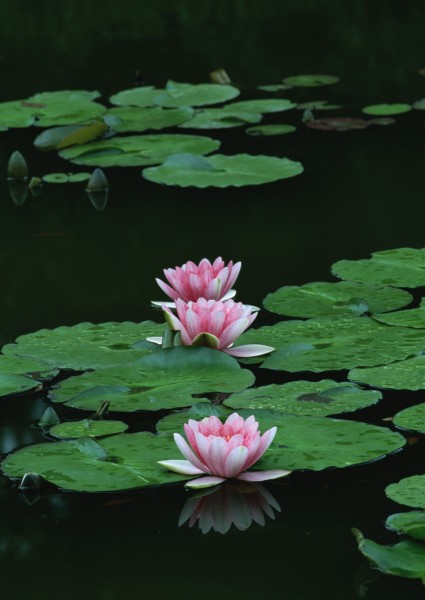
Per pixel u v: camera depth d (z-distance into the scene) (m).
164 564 4.40
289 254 8.20
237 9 18.25
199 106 13.03
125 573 4.35
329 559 4.37
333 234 8.58
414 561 4.11
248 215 9.20
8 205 9.84
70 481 4.87
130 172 10.66
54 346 6.42
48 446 5.22
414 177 9.88
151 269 8.05
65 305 7.39
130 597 4.20
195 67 14.54
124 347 6.34
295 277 7.72
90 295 7.57
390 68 14.08
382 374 5.78
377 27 16.34
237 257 8.22
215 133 11.73
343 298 6.93
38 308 7.36
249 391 5.73
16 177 10.56
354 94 13.02
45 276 8.02
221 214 9.27
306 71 14.20
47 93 13.22
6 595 4.25
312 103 12.67
